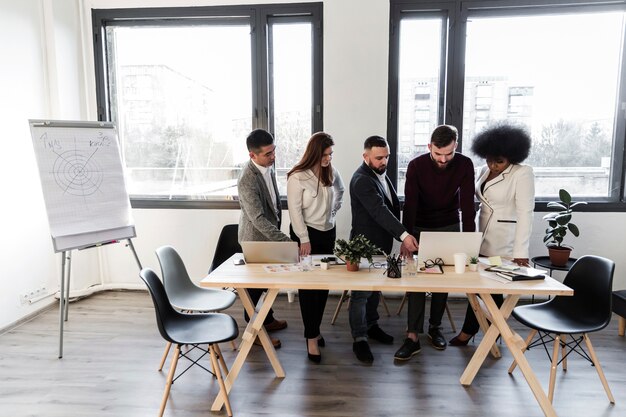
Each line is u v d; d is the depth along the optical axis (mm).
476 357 2439
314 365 2713
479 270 2355
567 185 3812
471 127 3834
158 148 4164
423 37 3779
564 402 2301
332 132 3850
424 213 2799
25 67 3502
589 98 3697
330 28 3736
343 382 2510
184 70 4059
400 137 3908
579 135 3744
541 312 2475
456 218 2807
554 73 3705
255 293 3020
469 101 3807
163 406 2135
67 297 3496
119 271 4219
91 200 3139
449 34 3697
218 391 2432
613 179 3736
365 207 2607
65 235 2945
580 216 3723
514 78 3748
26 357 2848
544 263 3369
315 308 2709
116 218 3299
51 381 2543
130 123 4164
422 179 2688
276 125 4020
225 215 4051
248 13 3854
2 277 3270
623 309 3012
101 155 3250
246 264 2502
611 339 3086
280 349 2947
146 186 4219
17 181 3418
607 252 3734
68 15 3844
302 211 2764
